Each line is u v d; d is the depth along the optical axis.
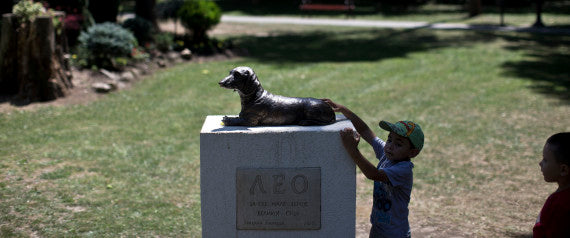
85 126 9.01
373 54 17.16
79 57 12.66
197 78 12.98
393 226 3.63
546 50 17.97
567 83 12.75
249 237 4.02
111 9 16.94
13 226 5.21
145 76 13.02
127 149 7.83
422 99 11.24
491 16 27.88
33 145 7.84
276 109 3.94
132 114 9.85
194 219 5.55
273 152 3.88
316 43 19.62
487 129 9.15
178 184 6.56
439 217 5.72
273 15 30.00
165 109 10.24
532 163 7.47
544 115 10.02
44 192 6.09
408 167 3.56
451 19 27.48
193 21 16.12
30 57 10.35
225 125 4.02
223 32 22.42
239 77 3.78
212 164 3.90
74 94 10.92
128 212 5.67
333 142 3.87
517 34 21.89
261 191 3.94
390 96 11.48
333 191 3.95
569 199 2.77
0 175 6.53
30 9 10.37
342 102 10.88
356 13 30.80
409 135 3.52
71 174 6.71
